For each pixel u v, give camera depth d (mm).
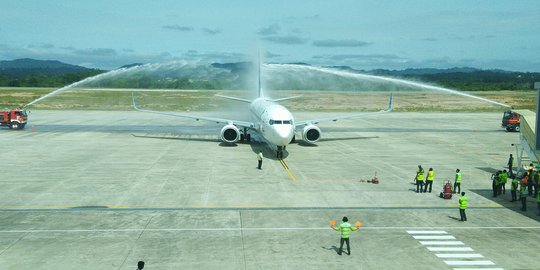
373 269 20094
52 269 19688
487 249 22656
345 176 38875
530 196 33531
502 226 26250
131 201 30359
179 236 23891
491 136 68625
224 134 54406
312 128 55531
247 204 30000
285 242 23219
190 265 20219
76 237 23625
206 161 44938
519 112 39438
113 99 143250
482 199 32344
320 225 25953
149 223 25938
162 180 36500
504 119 75375
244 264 20406
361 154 50688
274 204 30062
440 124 86125
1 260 20594
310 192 33281
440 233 24922
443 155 50906
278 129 44750
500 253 22156
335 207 29641
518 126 73625
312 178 37938
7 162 43312
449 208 29875
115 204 29656
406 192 33844
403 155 50469
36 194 31859
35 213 27609
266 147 54531
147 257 21078
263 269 19906
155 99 145750
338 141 61312
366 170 41594
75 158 45844
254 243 23016
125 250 21906
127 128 73688
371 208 29547
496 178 32812
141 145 55281
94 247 22266
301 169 41625
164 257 21094
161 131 70188
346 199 31594
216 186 34719
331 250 22234
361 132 72125
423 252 22172
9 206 29000
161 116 96625
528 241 23812
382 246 22875
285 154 49562
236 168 41625
